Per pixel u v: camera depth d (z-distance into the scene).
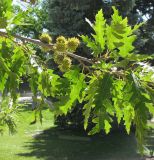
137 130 2.54
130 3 17.33
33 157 14.29
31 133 18.84
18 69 2.88
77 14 17.05
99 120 2.51
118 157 14.77
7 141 16.81
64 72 2.77
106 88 2.52
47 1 18.05
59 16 17.17
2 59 2.85
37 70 2.97
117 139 17.77
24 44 2.95
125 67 2.56
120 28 2.56
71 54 2.72
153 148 14.88
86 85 2.72
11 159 13.88
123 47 2.55
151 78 2.57
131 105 2.55
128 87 2.51
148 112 2.51
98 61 2.63
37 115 3.07
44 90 2.93
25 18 3.37
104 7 17.20
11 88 2.77
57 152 15.20
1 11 2.91
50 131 19.45
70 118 18.72
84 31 17.27
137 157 14.62
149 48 19.67
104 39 2.65
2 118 5.88
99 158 14.69
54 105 2.79
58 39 2.81
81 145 16.66
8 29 3.03
